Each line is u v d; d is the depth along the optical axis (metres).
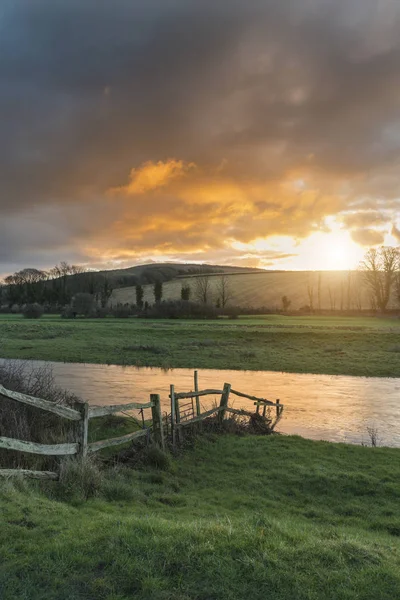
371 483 10.52
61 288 142.62
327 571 4.80
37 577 4.58
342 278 170.50
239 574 4.65
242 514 8.31
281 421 18.81
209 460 12.38
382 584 4.61
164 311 87.62
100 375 30.97
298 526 7.36
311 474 11.03
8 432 9.80
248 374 33.00
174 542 5.14
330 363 36.62
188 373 33.03
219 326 61.69
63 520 6.11
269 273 196.88
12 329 58.81
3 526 5.62
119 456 11.18
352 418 19.41
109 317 92.56
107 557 4.90
